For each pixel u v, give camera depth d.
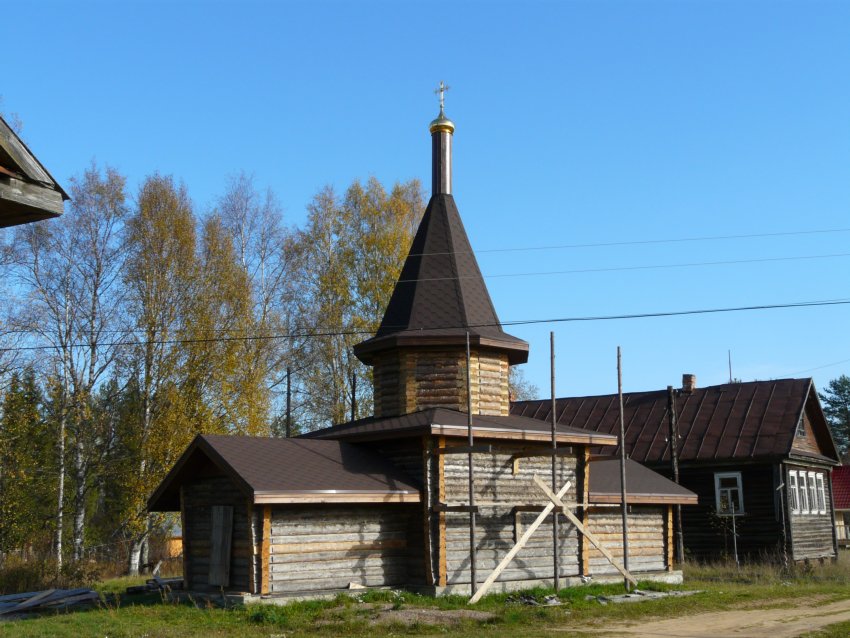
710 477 35.03
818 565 32.75
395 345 23.02
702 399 37.97
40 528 35.53
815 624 17.80
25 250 32.28
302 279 39.97
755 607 20.94
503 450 22.14
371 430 21.64
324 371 40.03
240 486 18.41
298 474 19.39
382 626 16.34
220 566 19.48
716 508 34.66
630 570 25.66
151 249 33.31
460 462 21.38
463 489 21.28
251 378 34.28
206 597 19.39
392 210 40.22
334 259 39.88
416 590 20.52
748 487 34.16
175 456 31.47
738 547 34.03
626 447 36.91
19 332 31.84
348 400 39.06
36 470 32.72
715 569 30.83
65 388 32.22
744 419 35.69
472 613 18.00
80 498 33.03
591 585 23.30
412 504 21.12
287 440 21.33
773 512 33.50
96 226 33.28
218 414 33.34
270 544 18.69
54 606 20.80
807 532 35.34
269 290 38.56
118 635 15.12
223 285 34.50
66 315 32.81
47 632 15.43
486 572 21.23
